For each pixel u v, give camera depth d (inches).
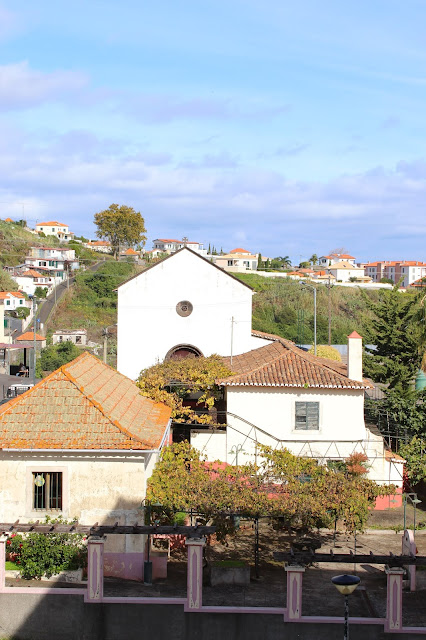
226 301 1787.6
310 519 898.7
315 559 751.7
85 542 855.1
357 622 745.6
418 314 1565.0
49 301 4202.8
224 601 824.3
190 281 1784.0
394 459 1293.1
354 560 750.5
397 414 1488.7
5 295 3986.2
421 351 1563.7
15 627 761.0
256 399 1317.7
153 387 1322.6
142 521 878.4
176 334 1787.6
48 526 778.2
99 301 4288.9
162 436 978.7
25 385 1811.0
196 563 756.6
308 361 1373.0
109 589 832.3
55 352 3078.2
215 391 1379.2
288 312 4037.9
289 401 1316.4
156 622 757.3
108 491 880.3
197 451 1198.9
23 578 839.1
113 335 3651.6
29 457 879.7
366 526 1179.3
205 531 771.4
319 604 828.0
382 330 1862.7
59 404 927.0
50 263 5128.0
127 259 5664.4
